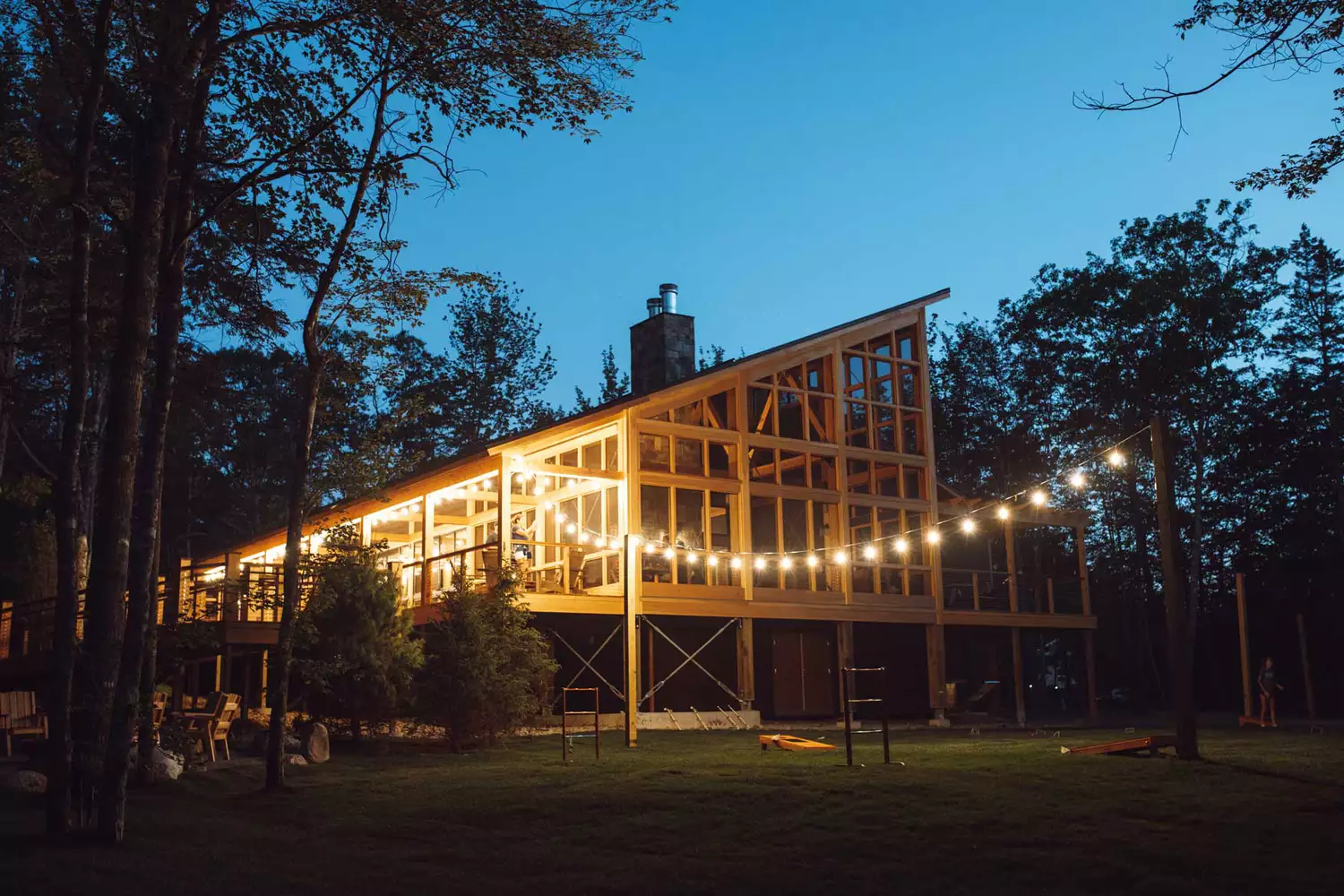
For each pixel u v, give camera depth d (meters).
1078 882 8.12
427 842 9.96
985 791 11.10
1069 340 38.91
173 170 12.30
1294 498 39.66
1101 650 42.78
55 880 8.28
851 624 25.69
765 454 25.48
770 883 8.27
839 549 24.41
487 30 11.66
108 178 16.08
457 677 17.06
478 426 49.75
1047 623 28.78
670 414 23.62
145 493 10.48
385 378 15.61
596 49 11.92
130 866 8.85
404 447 47.31
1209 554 41.19
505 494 21.05
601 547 22.61
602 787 12.12
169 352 10.84
